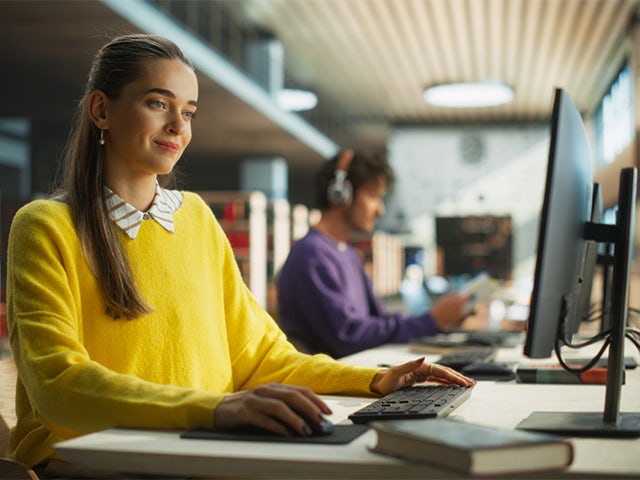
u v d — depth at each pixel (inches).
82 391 43.2
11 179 478.3
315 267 105.8
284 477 35.7
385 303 462.6
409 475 34.1
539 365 73.2
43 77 341.1
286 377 57.9
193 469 36.7
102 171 53.6
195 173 638.5
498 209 607.8
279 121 431.5
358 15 382.0
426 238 613.6
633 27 372.2
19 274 48.2
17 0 246.2
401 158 624.4
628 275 43.9
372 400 53.6
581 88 506.0
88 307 50.2
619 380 43.6
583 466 33.8
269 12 382.3
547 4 364.2
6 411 58.3
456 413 48.5
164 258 54.2
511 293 173.2
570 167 41.5
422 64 466.9
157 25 285.0
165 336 52.6
